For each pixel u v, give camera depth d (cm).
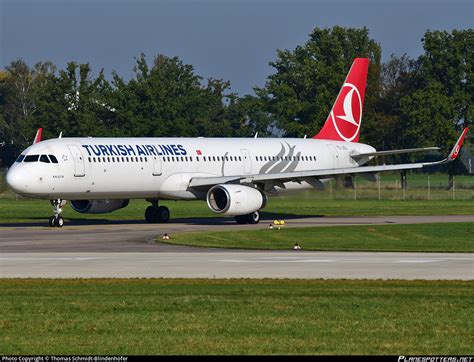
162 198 15862
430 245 12281
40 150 14338
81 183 14562
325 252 10725
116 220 17050
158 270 8669
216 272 8481
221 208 15725
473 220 16362
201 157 16175
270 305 6438
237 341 5275
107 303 6538
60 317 6019
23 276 8244
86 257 9956
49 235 13038
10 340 5309
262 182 16250
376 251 10906
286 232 13438
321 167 18112
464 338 5375
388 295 6894
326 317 6003
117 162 14938
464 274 8300
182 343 5222
